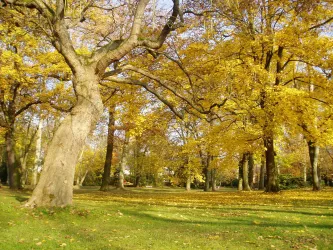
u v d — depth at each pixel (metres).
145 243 5.96
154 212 10.09
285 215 9.91
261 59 19.39
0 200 9.83
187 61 16.59
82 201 13.26
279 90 16.83
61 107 20.34
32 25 12.02
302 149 35.34
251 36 17.44
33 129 34.62
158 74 16.56
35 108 22.36
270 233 7.03
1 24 15.32
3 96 19.41
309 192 22.11
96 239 6.16
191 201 15.58
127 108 18.59
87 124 9.91
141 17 10.59
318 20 18.20
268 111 16.64
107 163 26.70
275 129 17.52
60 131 9.70
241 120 18.88
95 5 12.88
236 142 19.02
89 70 10.22
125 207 11.16
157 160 41.91
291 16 18.78
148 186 52.22
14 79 18.38
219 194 22.88
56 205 8.95
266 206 12.77
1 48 17.78
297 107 16.83
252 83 16.62
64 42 9.98
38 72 18.58
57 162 9.31
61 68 18.80
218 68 15.87
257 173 59.59
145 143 39.62
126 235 6.62
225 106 17.11
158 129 27.28
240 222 8.59
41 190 9.07
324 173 49.22
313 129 17.75
